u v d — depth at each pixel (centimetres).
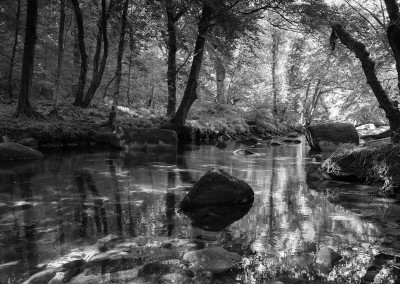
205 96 2727
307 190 711
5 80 1950
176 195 650
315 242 418
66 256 371
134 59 2314
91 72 2380
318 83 3075
